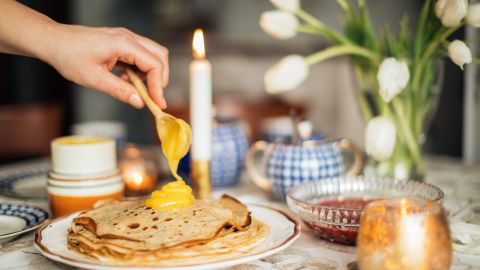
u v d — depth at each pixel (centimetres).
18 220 82
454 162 120
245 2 274
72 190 85
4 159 152
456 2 80
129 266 63
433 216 60
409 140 93
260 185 97
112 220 72
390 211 61
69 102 290
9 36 83
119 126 133
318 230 76
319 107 271
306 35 269
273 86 85
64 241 73
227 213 73
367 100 97
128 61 84
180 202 74
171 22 281
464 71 124
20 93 281
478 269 68
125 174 98
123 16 284
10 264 71
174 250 66
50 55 82
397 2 215
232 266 70
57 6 281
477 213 85
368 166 97
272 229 75
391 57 86
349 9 95
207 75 89
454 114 137
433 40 88
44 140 149
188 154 104
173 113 251
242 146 103
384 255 60
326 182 86
